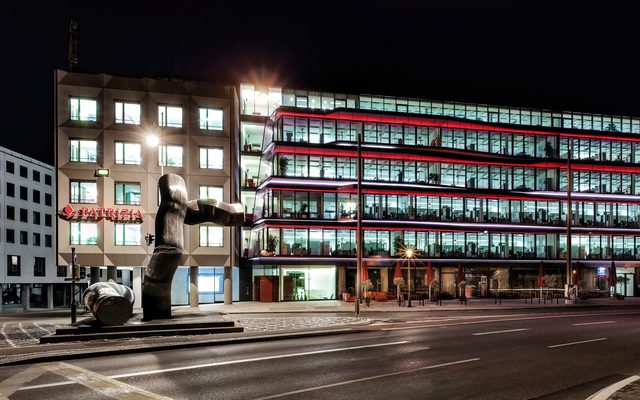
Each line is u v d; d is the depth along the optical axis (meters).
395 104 55.09
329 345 16.66
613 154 60.38
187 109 40.16
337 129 51.25
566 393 10.10
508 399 9.65
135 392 10.28
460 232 52.41
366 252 48.94
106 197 37.62
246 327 21.66
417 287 50.25
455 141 55.16
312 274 47.78
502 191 53.56
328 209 49.00
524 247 54.56
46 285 76.81
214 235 40.16
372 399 9.62
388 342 17.36
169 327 18.91
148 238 29.16
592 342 17.45
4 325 25.39
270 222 46.12
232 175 41.12
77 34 45.62
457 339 18.19
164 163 39.19
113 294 18.84
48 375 11.99
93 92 38.38
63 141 37.53
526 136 57.41
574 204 56.97
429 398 9.70
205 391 10.30
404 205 51.16
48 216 77.31
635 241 58.19
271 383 10.98
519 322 25.02
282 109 48.62
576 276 47.78
